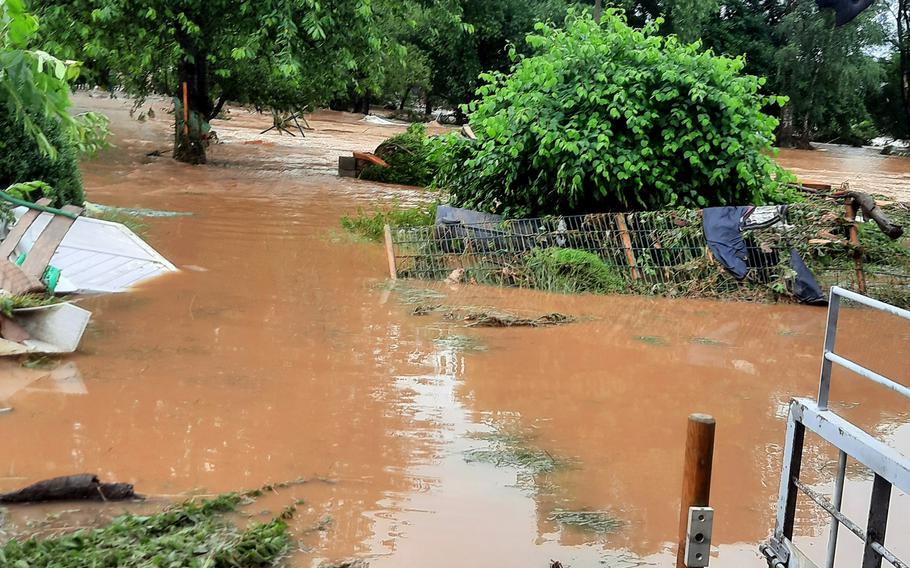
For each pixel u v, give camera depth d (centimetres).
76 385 608
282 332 766
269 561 391
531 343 777
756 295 998
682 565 346
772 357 770
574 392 651
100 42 1656
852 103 4688
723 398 653
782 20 4428
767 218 1026
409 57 3912
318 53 1775
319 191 1706
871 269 1034
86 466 486
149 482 470
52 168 978
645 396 650
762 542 435
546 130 1074
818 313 951
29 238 841
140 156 2011
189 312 812
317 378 652
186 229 1232
